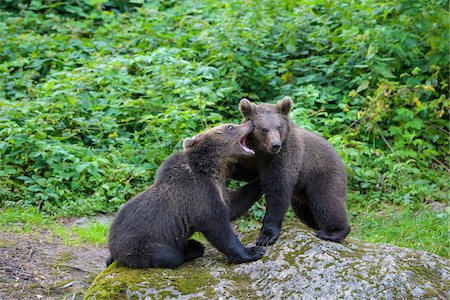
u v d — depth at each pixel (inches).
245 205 384.8
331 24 694.5
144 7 787.4
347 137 593.6
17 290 382.0
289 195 376.2
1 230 459.5
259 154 380.2
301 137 397.4
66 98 580.1
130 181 538.6
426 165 591.2
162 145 553.3
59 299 378.6
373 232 501.7
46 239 456.1
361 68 637.3
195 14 744.3
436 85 615.8
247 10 681.6
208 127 562.6
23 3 818.8
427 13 626.2
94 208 507.5
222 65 625.0
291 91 623.8
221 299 323.6
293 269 336.8
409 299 323.6
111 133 583.5
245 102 392.5
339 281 327.3
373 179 561.3
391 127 602.2
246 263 348.5
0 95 617.0
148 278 334.6
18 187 520.7
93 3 775.1
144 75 615.8
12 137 531.5
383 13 654.5
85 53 703.1
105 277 344.5
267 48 673.6
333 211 387.9
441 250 470.0
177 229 352.2
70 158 527.8
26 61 663.8
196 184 353.7
